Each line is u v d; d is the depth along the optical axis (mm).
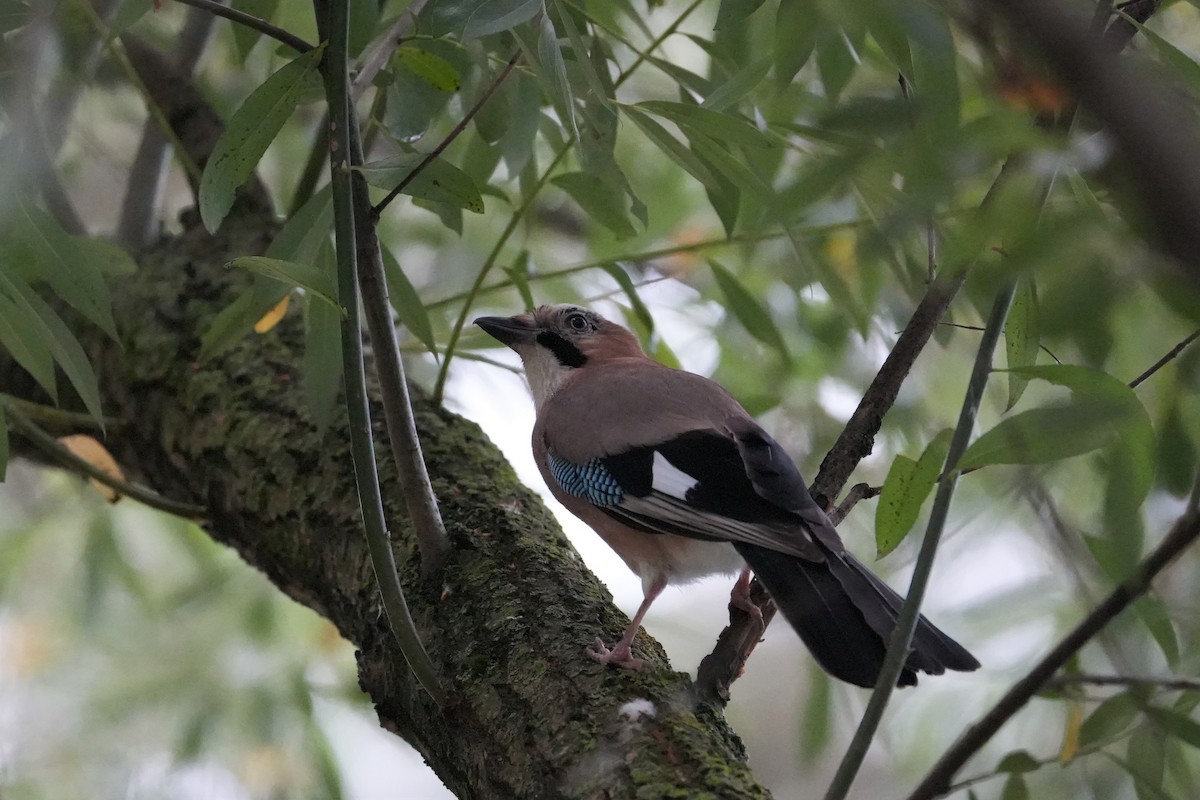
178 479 8164
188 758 10203
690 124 6133
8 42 6812
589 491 7176
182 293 8594
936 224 5684
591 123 6227
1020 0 2902
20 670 10875
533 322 9102
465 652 5895
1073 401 5035
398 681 6160
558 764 5250
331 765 10102
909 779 10070
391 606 5473
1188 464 6293
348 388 5254
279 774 10344
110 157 11531
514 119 7246
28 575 11250
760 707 13141
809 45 5250
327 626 10570
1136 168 2832
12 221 6051
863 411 6680
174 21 11117
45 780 10594
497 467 7367
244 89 10672
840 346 9297
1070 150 3508
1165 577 8000
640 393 7449
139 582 10484
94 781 10539
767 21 7734
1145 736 6910
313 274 5191
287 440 7512
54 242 6129
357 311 5250
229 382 7957
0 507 11352
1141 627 8109
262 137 5543
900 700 10164
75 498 11070
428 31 5895
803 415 10008
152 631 10914
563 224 10906
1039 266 3416
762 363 9906
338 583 6895
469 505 6836
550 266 10812
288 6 9734
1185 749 8625
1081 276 3490
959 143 3600
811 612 5902
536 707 5508
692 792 4875
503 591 6133
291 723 10422
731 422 7168
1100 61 2832
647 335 8641
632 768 5047
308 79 5441
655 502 6773
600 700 5430
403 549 6645
